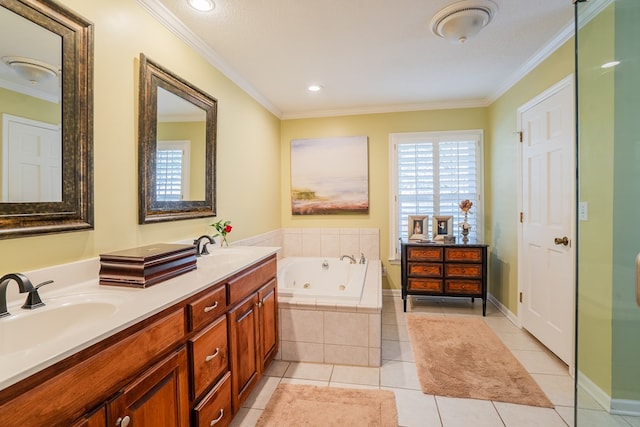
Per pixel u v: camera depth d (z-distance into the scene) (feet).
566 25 6.66
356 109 12.55
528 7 6.02
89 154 4.38
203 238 7.20
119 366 2.99
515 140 9.48
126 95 5.13
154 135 5.65
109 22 4.81
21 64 3.60
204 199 7.26
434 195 12.23
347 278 11.00
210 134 7.48
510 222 9.96
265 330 6.67
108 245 4.80
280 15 6.17
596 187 5.78
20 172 3.60
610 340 5.54
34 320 3.30
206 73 7.52
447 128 12.10
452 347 8.17
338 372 7.09
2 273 3.48
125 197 5.12
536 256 8.39
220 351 4.81
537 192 8.30
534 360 7.48
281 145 13.26
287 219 13.33
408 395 6.19
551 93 7.55
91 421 2.70
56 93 3.97
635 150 5.13
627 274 5.30
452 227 11.47
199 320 4.27
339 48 7.57
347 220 12.91
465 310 10.98
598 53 5.66
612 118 5.42
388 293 12.71
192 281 4.51
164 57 6.06
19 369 2.14
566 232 7.07
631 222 5.23
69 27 4.11
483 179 11.89
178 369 3.85
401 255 11.12
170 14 6.02
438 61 8.36
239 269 5.40
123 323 2.96
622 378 5.42
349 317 7.36
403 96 11.18
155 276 4.36
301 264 11.65
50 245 3.98
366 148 12.62
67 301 3.66
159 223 5.91
